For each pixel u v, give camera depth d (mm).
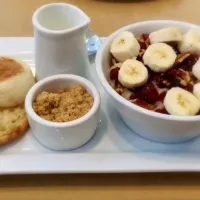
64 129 668
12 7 1118
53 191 654
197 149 717
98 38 954
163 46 725
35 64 833
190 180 671
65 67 798
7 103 761
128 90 707
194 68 704
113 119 780
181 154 679
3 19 1068
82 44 790
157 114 621
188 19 1085
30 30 1028
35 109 711
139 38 813
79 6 1122
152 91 679
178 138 699
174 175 679
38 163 652
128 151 714
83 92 745
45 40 753
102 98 822
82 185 664
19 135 737
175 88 676
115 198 645
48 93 739
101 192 653
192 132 668
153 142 735
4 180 668
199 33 773
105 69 742
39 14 774
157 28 820
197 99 665
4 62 797
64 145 702
